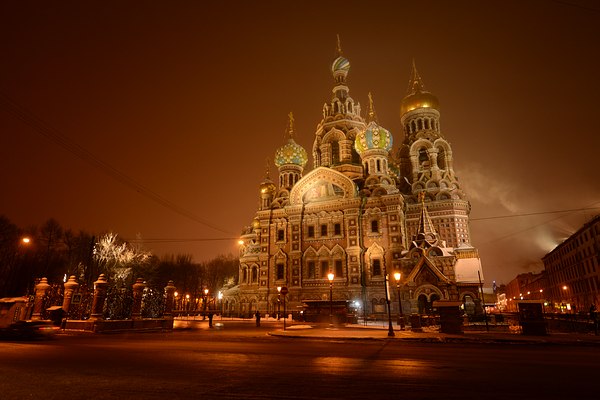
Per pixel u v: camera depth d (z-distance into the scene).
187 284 127.12
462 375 12.68
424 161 83.19
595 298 76.69
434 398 9.55
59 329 32.31
